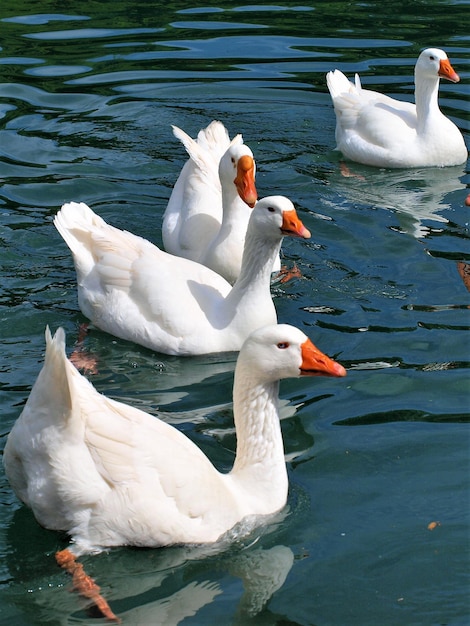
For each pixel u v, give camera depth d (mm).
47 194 12992
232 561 7285
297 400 9172
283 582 7051
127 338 10172
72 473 7070
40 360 9680
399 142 14555
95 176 13531
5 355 9750
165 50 17531
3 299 10773
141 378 9562
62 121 14984
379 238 12242
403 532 7508
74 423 7020
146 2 19828
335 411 8992
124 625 6660
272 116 15633
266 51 17594
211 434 8586
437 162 14633
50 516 7281
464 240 12180
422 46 17812
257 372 7648
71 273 11359
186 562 7281
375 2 20047
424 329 10250
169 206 12250
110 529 7234
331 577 7094
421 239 12203
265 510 7699
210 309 10117
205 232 11594
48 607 6809
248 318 10000
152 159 14070
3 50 17312
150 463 7258
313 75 16766
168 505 7246
